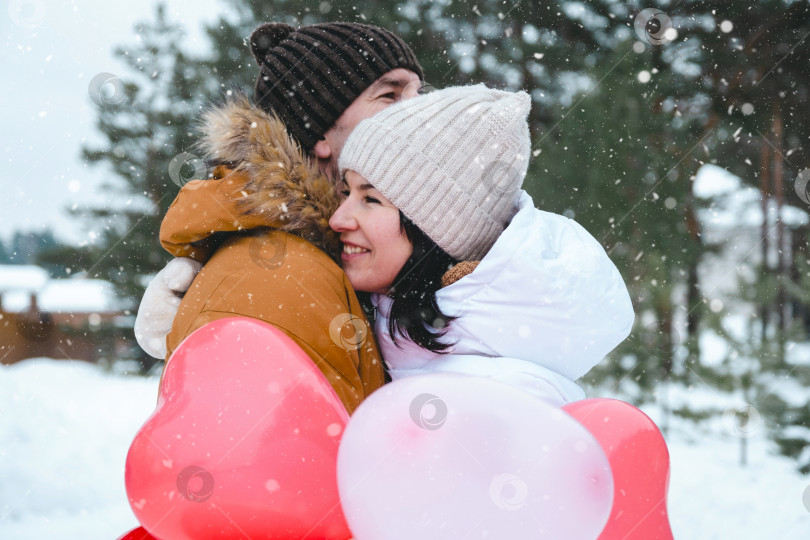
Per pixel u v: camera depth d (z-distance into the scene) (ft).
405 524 3.16
